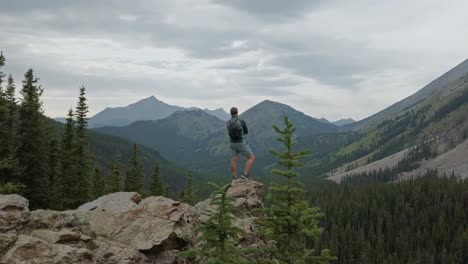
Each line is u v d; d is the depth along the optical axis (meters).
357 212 161.50
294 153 12.22
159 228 14.81
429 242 139.25
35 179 41.47
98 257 12.77
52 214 13.28
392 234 150.25
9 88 41.94
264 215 16.47
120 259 13.08
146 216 15.54
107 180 69.44
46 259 11.27
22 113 41.84
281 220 12.02
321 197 186.62
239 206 16.56
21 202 12.76
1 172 35.66
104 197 17.31
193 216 16.44
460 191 179.88
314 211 12.11
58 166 47.53
